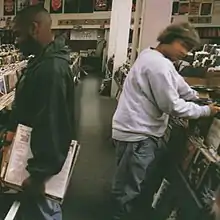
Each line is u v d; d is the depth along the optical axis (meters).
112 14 11.80
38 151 1.76
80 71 16.81
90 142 5.39
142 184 2.61
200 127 2.51
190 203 2.31
